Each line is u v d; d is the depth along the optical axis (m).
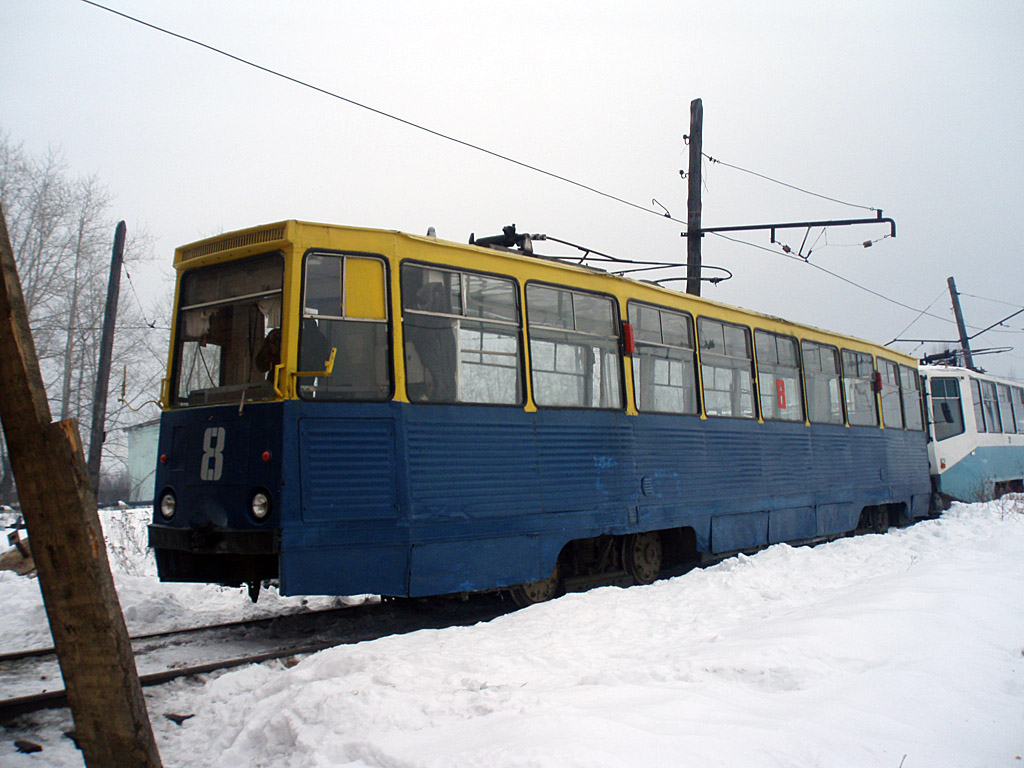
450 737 4.02
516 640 6.10
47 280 30.73
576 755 3.46
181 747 4.87
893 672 4.93
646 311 10.38
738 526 11.54
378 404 7.44
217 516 7.32
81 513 3.32
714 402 11.39
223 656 7.12
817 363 14.09
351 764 3.91
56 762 4.62
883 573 9.20
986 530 13.33
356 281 7.50
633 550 10.27
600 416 9.42
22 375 3.31
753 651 5.24
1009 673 5.14
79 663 3.35
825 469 13.73
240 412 7.29
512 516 8.33
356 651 5.49
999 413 22.83
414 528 7.51
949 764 3.72
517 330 8.66
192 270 8.09
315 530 7.06
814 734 3.91
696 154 16.66
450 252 8.15
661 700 4.37
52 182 31.02
